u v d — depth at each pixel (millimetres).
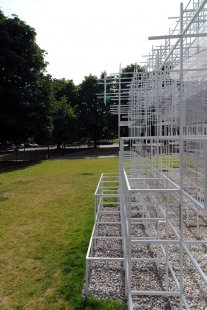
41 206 8539
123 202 4422
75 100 41625
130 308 2906
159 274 4211
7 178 14664
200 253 4863
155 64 6141
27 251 5148
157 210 5461
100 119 40250
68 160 24906
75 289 3812
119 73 8430
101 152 34969
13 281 4109
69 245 5363
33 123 23453
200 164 3580
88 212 7695
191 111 7879
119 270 4363
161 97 7152
